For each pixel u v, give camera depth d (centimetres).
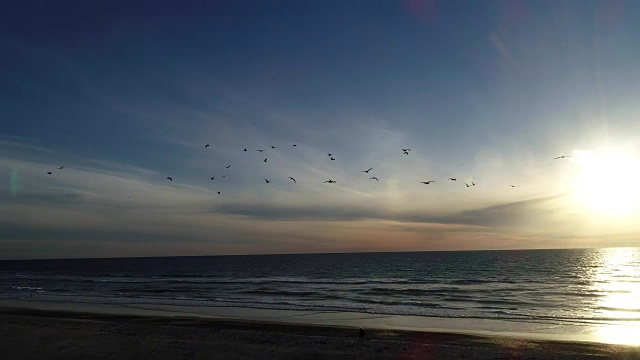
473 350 1290
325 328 1703
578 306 2606
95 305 2692
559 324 1925
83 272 8475
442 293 3469
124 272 8231
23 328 1617
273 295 3347
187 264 12431
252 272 7475
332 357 1199
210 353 1234
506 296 3225
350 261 12338
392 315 2208
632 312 2323
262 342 1370
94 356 1202
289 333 1612
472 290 3725
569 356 1234
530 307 2562
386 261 11656
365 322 1981
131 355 1211
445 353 1257
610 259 11056
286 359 1180
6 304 2791
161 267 10488
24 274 8025
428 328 1814
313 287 4116
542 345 1372
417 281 4912
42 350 1272
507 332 1717
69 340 1396
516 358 1212
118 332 1532
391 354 1237
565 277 5284
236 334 1491
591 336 1639
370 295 3328
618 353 1268
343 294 3400
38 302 2897
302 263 11369
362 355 1220
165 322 1881
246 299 3056
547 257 12925
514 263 9281
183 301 2917
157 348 1287
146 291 3769
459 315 2211
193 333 1512
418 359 1194
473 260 11319
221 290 3806
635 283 4356
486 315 2206
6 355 1224
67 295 3422
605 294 3322
